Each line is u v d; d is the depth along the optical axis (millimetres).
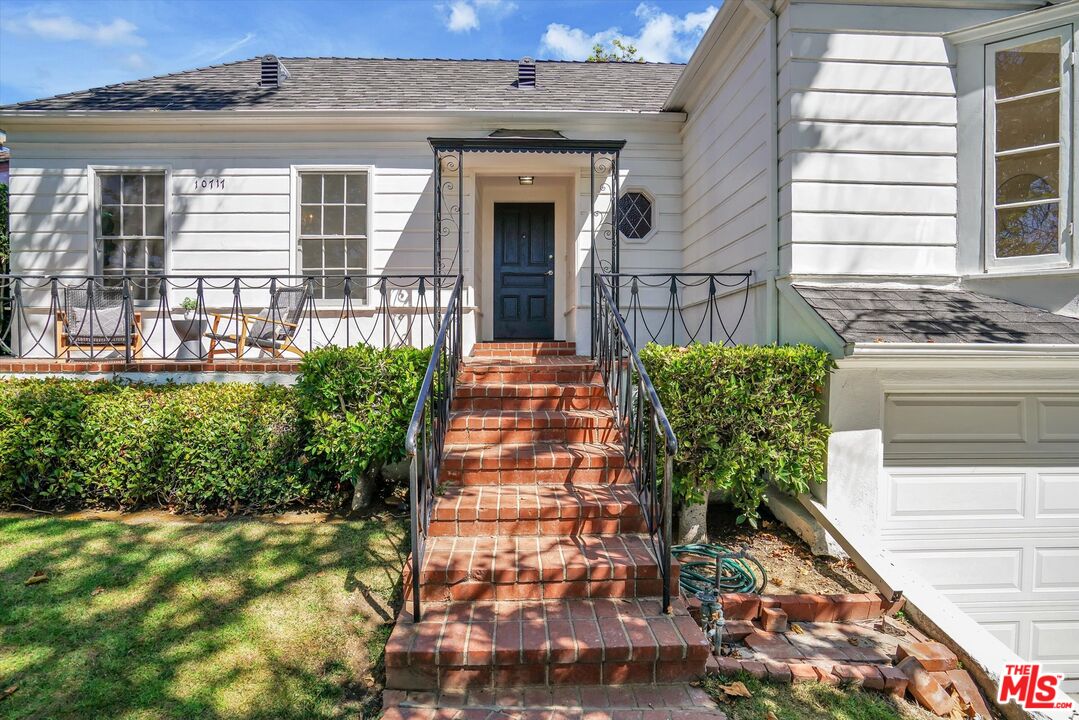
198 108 6949
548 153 6945
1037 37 4277
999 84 4430
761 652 2998
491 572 3086
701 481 4078
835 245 4508
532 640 2695
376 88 7910
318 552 3840
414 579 2854
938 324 3965
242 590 3352
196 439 4480
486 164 6957
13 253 6992
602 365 5066
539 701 2574
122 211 7102
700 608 3188
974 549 4324
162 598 3248
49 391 4699
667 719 2459
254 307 7039
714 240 6027
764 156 4852
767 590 3641
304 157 7004
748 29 5172
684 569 3760
